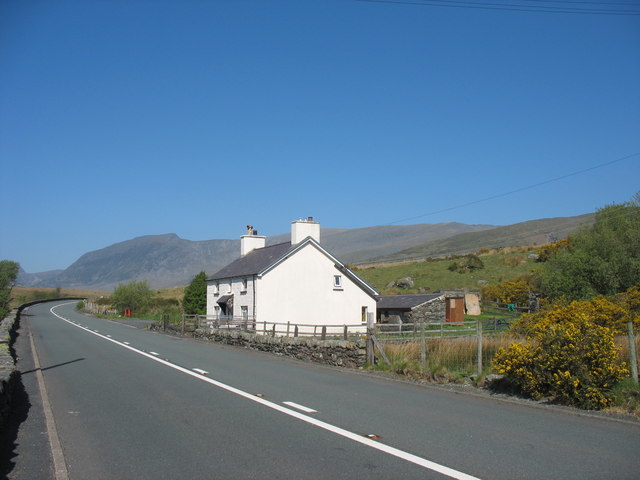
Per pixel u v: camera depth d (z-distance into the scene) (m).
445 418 9.41
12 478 6.39
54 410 10.22
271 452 7.29
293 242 37.41
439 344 17.22
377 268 80.25
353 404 10.73
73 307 85.75
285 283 36.56
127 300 65.81
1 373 10.27
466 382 13.30
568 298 32.84
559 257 38.28
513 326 21.22
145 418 9.48
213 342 28.81
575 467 6.58
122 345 25.17
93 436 8.27
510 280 53.16
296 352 20.19
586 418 9.42
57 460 7.00
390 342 18.80
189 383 13.59
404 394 11.95
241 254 45.81
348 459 6.94
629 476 6.25
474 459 6.93
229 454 7.21
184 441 7.91
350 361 17.03
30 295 106.75
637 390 10.30
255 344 23.89
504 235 160.38
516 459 6.92
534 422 9.09
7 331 23.55
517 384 11.81
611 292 32.62
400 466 6.63
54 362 18.25
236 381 13.95
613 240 36.28
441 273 67.56
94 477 6.38
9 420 9.45
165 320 39.00
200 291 52.72
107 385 13.23
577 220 158.00
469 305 46.03
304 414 9.74
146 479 6.27
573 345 10.54
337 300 37.91
